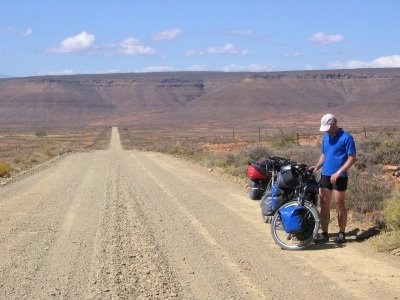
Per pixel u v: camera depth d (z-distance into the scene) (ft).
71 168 90.33
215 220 40.04
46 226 38.91
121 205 47.67
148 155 132.77
